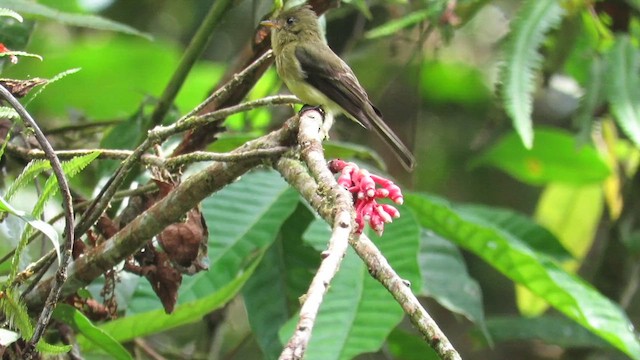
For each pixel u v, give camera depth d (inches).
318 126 231.8
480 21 591.2
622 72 378.0
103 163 359.6
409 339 390.0
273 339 350.6
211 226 337.7
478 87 602.5
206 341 428.1
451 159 602.2
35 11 332.8
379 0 478.3
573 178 497.7
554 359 582.6
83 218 260.8
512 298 582.6
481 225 352.5
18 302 233.0
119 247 266.7
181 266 275.6
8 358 256.2
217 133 320.8
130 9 577.6
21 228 305.0
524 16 365.4
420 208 361.4
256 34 354.9
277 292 359.3
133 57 491.5
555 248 416.2
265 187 352.2
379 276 190.4
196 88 500.4
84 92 488.4
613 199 506.6
